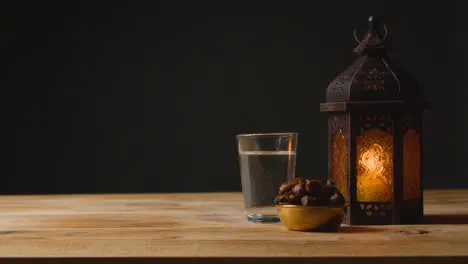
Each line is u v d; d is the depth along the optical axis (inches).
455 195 63.6
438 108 138.7
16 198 62.7
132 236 39.1
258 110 139.4
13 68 139.5
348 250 34.5
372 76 43.8
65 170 140.8
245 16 139.3
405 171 43.9
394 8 138.3
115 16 139.6
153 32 139.7
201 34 139.6
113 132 140.6
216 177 140.9
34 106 139.9
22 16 139.1
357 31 138.0
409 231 40.8
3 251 34.7
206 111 140.1
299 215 40.1
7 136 139.9
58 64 139.6
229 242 37.0
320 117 138.7
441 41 138.3
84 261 33.2
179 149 140.8
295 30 138.8
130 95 140.4
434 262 32.9
